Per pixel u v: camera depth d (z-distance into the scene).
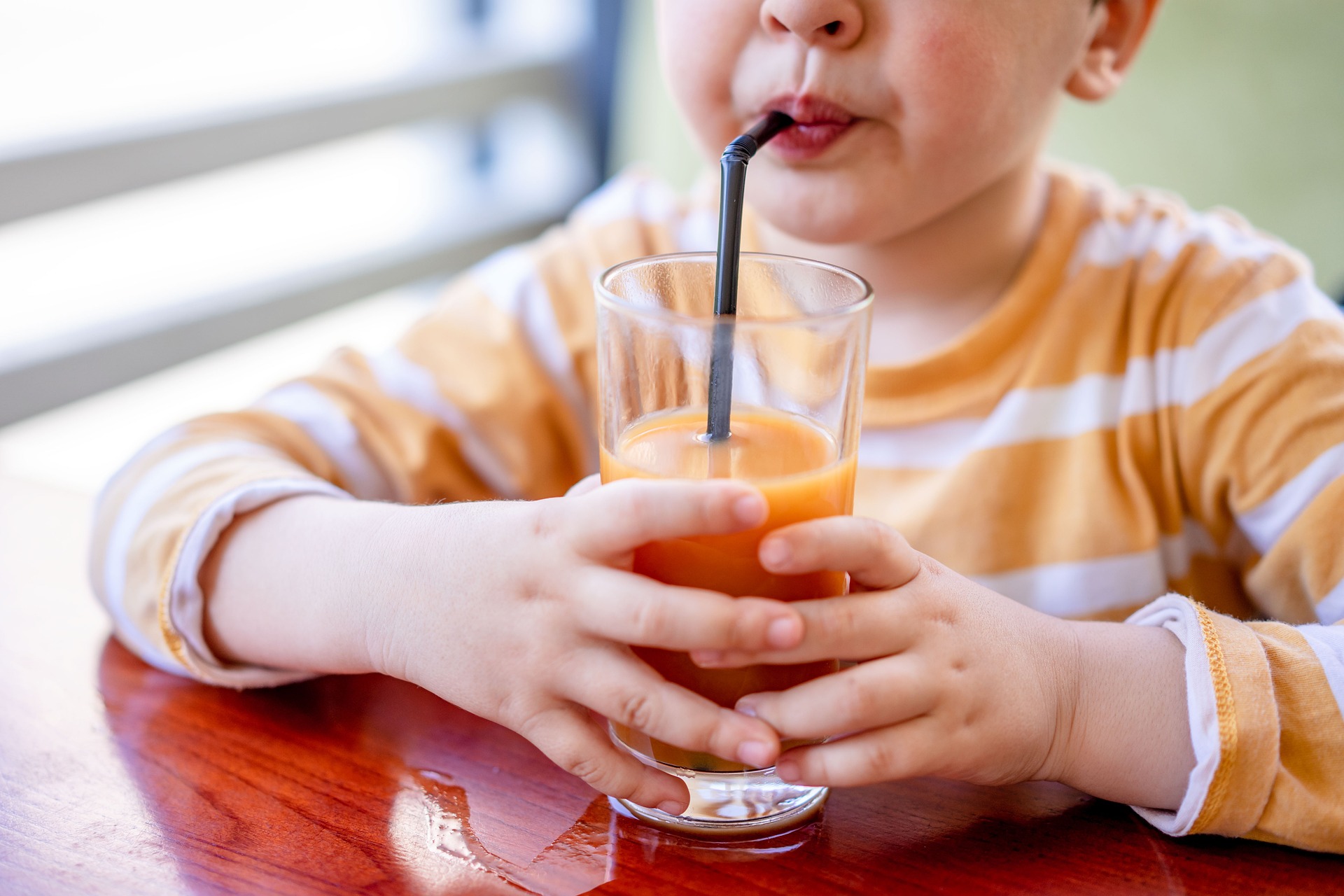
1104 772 0.44
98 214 1.25
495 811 0.43
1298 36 1.07
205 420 0.56
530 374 0.67
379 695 0.48
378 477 0.61
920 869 0.41
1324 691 0.44
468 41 1.63
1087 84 0.61
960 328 0.63
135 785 0.44
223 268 1.35
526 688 0.42
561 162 1.73
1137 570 0.59
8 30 1.19
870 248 0.62
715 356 0.40
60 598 0.54
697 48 0.55
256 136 1.28
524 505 0.44
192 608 0.49
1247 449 0.58
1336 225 1.09
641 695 0.41
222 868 0.41
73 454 1.23
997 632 0.43
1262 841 0.43
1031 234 0.64
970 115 0.53
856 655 0.41
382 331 1.55
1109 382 0.61
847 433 0.42
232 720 0.47
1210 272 0.61
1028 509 0.61
